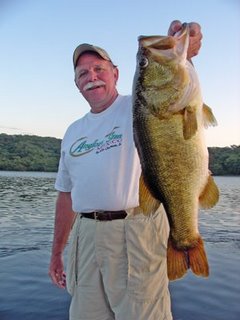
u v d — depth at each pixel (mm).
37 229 4973
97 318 1224
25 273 2959
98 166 1174
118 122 1182
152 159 923
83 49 1205
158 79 899
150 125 914
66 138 1315
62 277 1419
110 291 1169
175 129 895
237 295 2424
